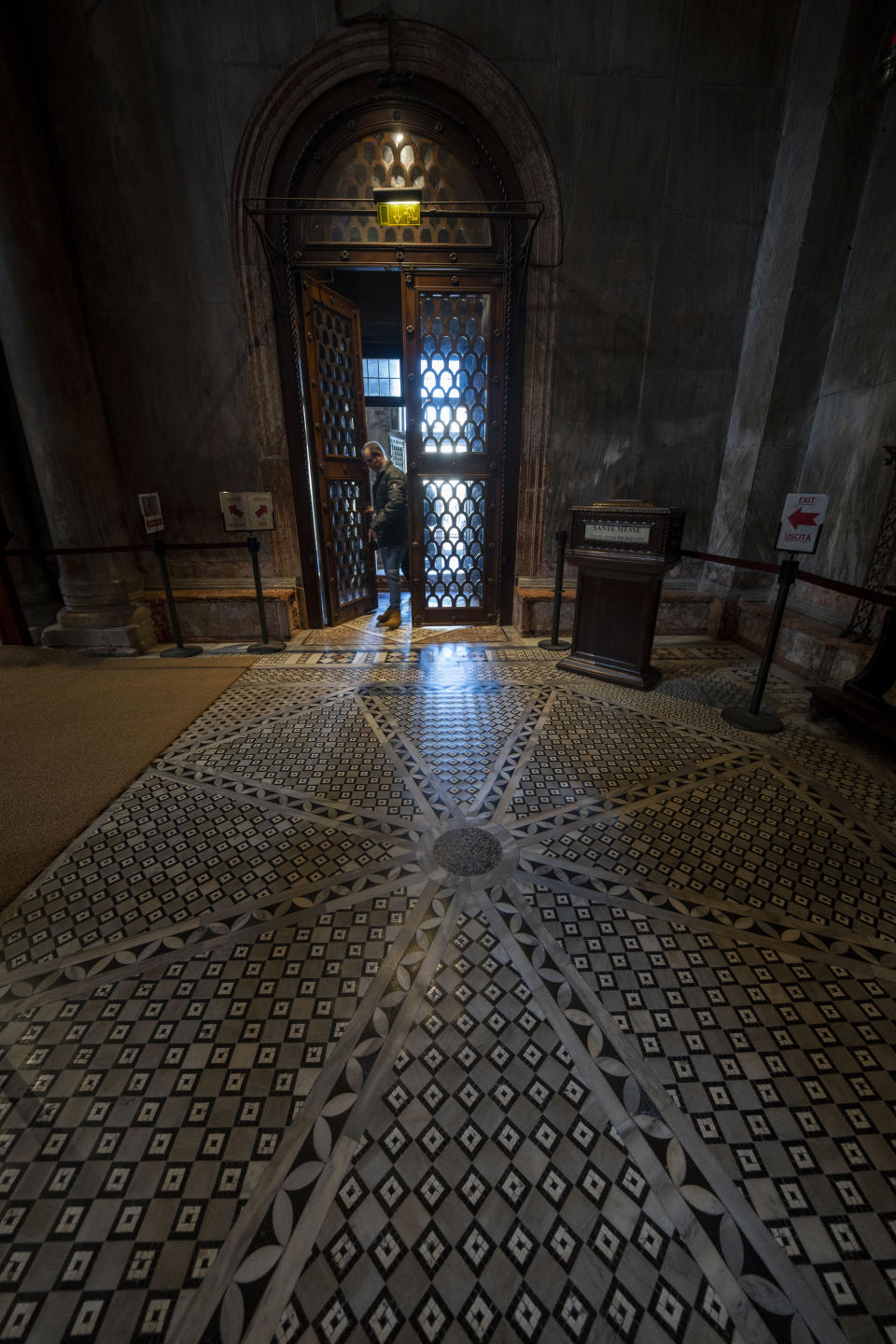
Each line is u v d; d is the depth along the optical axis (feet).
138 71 12.97
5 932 6.08
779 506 15.37
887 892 6.58
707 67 13.34
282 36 12.91
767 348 14.35
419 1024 5.01
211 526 16.56
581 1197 3.84
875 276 12.56
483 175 14.26
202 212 13.96
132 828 7.86
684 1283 3.42
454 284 15.14
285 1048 4.82
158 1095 4.48
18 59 12.46
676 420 15.92
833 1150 4.11
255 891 6.63
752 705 11.22
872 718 9.84
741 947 5.81
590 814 8.09
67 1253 3.56
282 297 14.85
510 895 6.51
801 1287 3.41
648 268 14.70
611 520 12.34
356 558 19.12
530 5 12.81
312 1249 3.56
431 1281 3.43
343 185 14.48
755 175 14.15
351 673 13.97
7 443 16.52
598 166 13.98
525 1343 3.16
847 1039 4.89
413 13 12.82
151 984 5.43
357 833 7.68
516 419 16.15
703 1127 4.24
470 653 15.42
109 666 14.62
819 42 12.44
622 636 12.99
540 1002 5.22
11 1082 4.58
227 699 12.41
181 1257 3.53
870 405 12.73
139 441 15.75
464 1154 4.07
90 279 14.35
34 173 12.93
